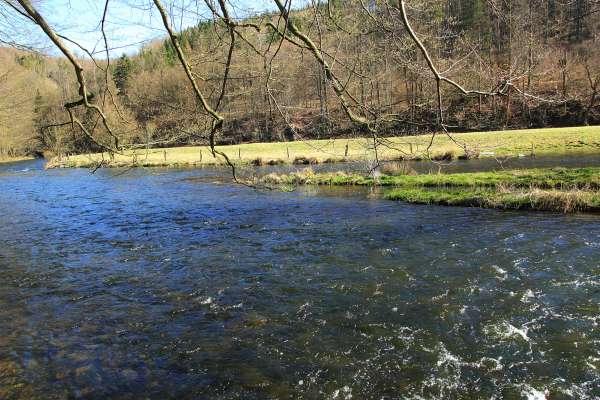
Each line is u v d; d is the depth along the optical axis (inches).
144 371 293.1
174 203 966.4
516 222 617.0
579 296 364.5
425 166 1259.2
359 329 332.5
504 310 348.5
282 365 291.4
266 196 993.5
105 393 271.1
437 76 151.3
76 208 958.4
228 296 410.6
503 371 272.5
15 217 880.9
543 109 2036.2
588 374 265.0
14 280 487.2
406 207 778.8
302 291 411.5
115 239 661.3
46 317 384.5
